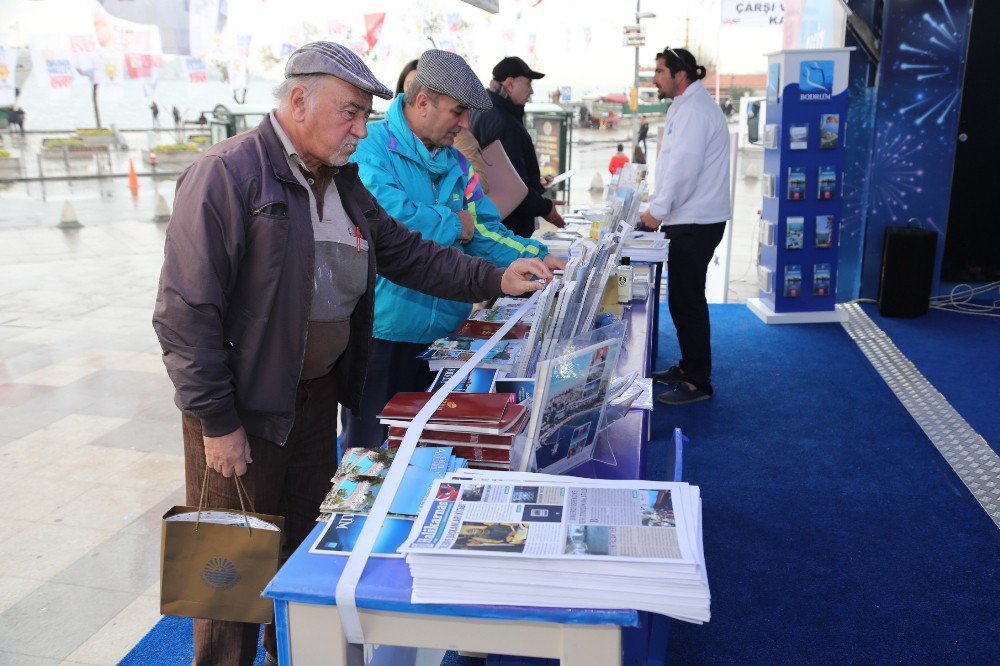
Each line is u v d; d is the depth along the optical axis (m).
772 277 5.08
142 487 2.88
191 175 1.33
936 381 3.97
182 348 1.30
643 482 1.12
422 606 0.95
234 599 1.29
